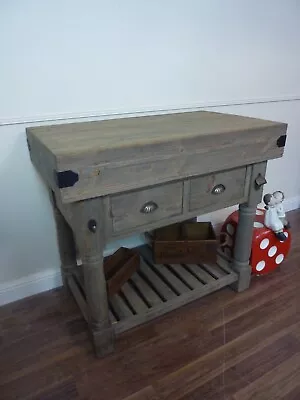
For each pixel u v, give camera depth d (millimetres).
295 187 2535
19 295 1617
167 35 1563
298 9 1916
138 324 1354
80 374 1213
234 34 1753
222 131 1188
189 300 1482
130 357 1280
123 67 1510
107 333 1257
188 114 1667
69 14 1319
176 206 1227
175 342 1348
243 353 1287
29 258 1604
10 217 1487
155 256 1697
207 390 1140
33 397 1129
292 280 1736
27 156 1430
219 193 1322
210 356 1277
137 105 1611
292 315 1486
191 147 1127
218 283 1562
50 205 1562
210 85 1792
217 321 1457
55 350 1323
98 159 964
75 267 1664
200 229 1790
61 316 1509
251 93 1964
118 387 1159
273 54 1945
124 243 1881
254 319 1465
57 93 1404
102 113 1526
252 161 1312
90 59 1423
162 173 1100
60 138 1131
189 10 1572
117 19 1421
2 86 1290
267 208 1679
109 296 1443
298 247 2055
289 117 2215
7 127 1350
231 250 1745
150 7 1474
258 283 1717
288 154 2344
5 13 1211
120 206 1098
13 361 1274
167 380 1181
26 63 1305
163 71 1619
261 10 1784
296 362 1244
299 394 1119
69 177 935
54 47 1336
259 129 1269
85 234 1070
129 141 1042
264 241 1652
